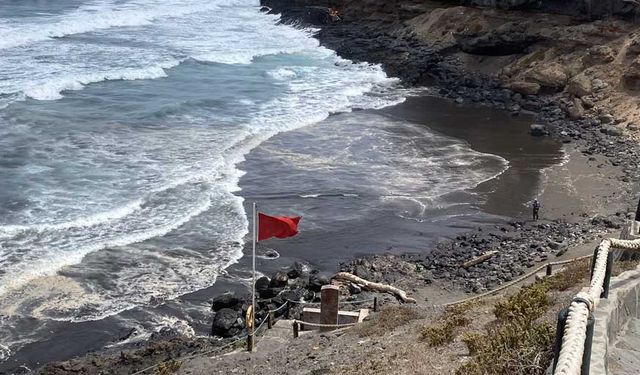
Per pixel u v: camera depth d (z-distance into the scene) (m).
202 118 42.34
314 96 49.81
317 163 36.03
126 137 37.50
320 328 19.17
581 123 44.75
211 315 22.05
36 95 43.66
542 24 57.19
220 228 27.78
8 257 24.12
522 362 9.12
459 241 27.78
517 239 27.81
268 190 32.03
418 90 53.81
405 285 24.02
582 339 5.75
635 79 45.84
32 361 19.30
